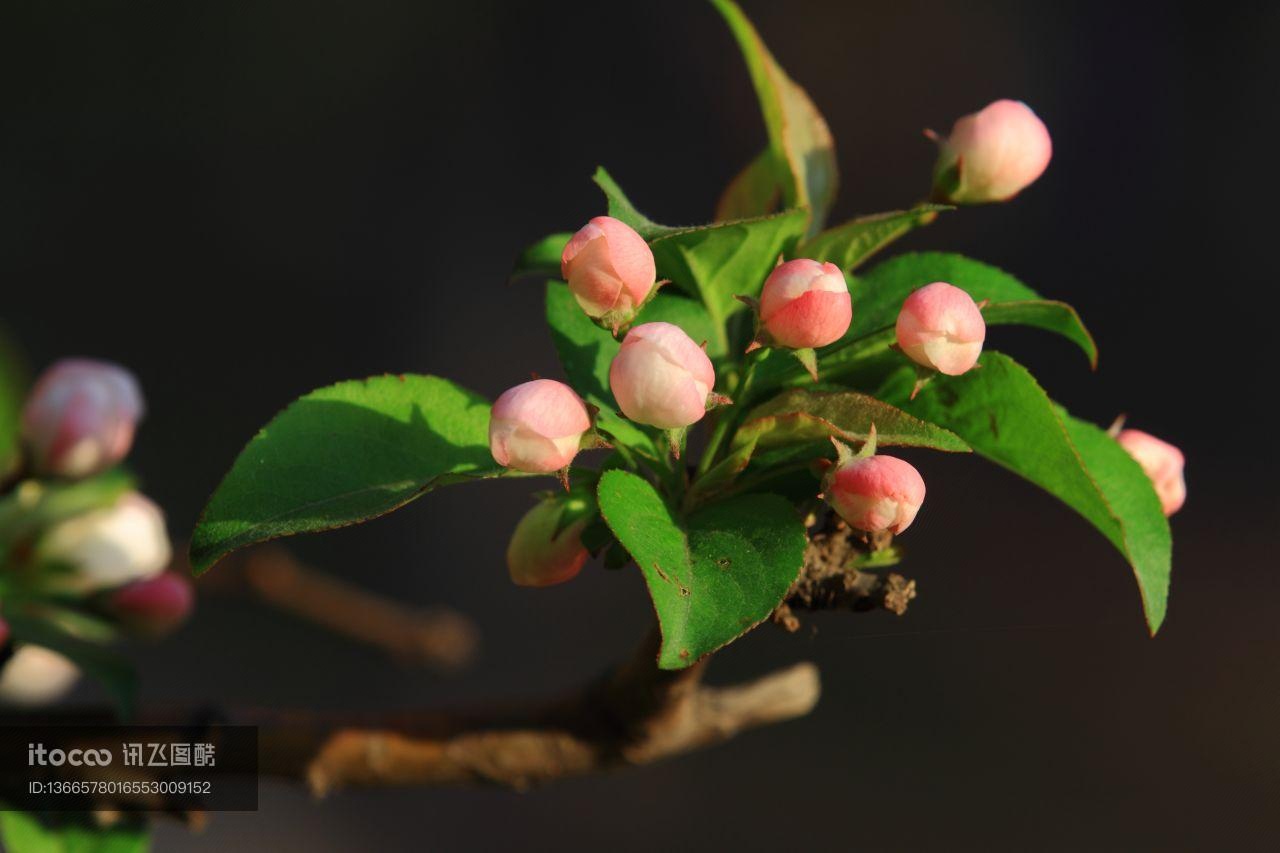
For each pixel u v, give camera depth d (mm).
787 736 1218
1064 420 534
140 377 1631
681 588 486
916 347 502
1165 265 1809
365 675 1271
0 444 574
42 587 579
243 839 1149
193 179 1812
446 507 1465
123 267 1721
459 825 1215
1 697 601
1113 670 1240
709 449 514
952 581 674
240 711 562
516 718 554
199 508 1495
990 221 1805
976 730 1206
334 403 511
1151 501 530
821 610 518
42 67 1831
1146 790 1180
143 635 585
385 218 1813
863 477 494
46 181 1764
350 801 1207
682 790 1225
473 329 1725
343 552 1417
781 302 500
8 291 1671
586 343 526
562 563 517
